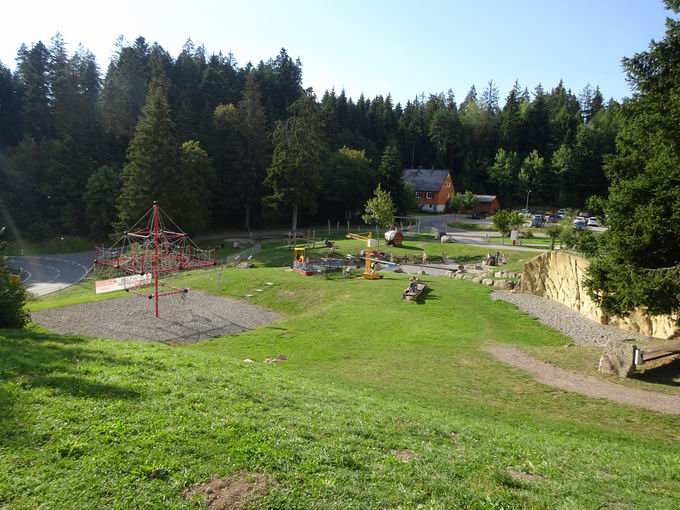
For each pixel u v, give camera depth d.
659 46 16.34
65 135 70.00
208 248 60.84
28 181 67.44
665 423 12.21
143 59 94.94
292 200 72.19
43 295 39.31
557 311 27.36
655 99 16.80
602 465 9.00
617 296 17.88
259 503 6.20
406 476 7.29
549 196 107.81
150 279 37.41
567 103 142.25
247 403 9.91
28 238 64.62
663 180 16.17
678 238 16.22
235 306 32.56
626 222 17.58
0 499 5.93
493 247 53.25
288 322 26.44
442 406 12.91
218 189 73.44
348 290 32.91
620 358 15.91
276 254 53.97
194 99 90.56
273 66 116.50
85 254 60.69
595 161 105.75
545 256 31.22
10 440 7.25
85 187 67.19
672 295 15.84
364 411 10.69
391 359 18.19
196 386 10.65
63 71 81.25
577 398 13.91
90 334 25.64
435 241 59.22
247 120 77.25
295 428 8.80
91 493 6.18
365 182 85.12
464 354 18.59
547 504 6.88
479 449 9.08
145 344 15.33
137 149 59.97
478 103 154.62
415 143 126.88
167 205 59.34
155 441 7.55
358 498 6.53
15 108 84.06
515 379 15.61
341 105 115.69
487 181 115.12
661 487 8.19
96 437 7.54
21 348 12.70
